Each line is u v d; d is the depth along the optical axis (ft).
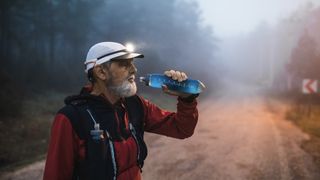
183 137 7.92
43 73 91.15
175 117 7.75
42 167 26.23
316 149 33.63
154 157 30.04
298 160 29.22
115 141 6.67
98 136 6.51
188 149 33.37
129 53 6.88
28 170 25.46
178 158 29.76
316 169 26.37
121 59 6.81
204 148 33.96
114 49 6.84
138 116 7.34
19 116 46.85
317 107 79.71
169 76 7.29
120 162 6.65
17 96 62.39
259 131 45.34
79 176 6.64
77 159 6.60
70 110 6.57
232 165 27.68
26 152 31.09
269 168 26.76
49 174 6.37
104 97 6.95
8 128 39.60
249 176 24.72
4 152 30.09
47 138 37.70
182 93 7.39
